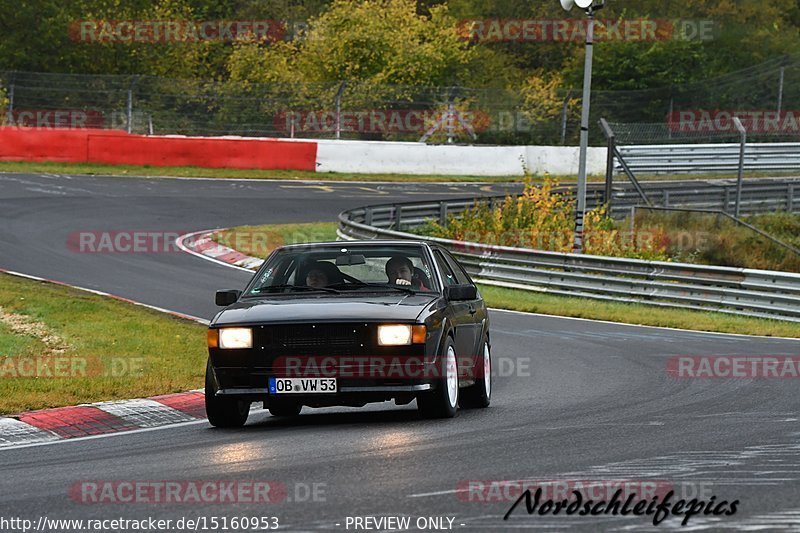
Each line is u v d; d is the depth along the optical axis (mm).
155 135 149000
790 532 18641
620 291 76062
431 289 34469
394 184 138500
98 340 51625
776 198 122312
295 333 31266
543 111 172000
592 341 56469
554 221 96938
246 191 123938
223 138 140500
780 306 68125
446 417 33250
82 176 126375
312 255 35719
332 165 144875
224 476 24453
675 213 106562
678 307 73062
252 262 85375
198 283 74438
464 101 167375
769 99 188875
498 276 83375
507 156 152375
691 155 134500
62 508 21766
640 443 27984
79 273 76938
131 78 152750
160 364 45250
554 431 30219
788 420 31828
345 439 29359
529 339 57188
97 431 33156
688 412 33938
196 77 194000
